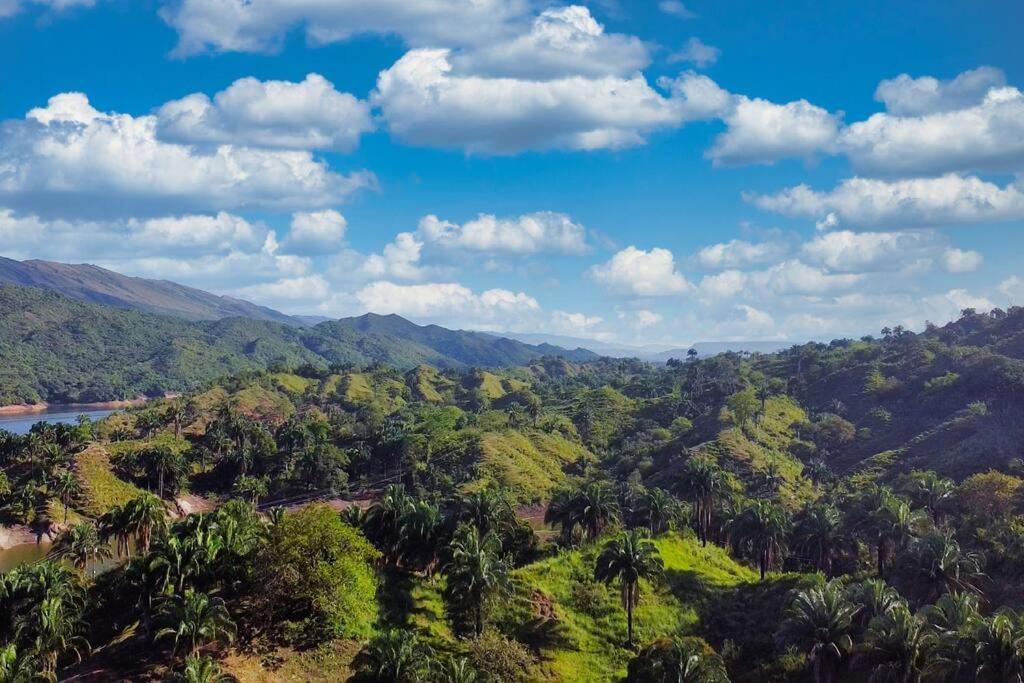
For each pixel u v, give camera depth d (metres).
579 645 87.12
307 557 81.56
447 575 89.12
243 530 87.50
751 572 115.00
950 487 108.88
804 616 69.12
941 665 57.81
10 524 160.25
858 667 66.62
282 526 82.69
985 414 182.75
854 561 104.38
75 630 77.81
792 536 105.88
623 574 87.31
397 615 86.44
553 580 98.69
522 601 92.88
